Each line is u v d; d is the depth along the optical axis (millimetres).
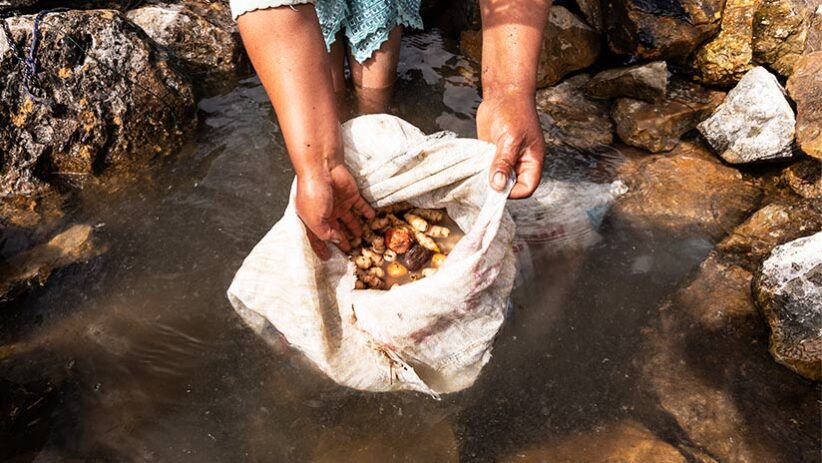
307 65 1834
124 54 2709
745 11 2758
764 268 2111
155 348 2006
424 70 3080
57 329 2062
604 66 3068
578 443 1806
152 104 2715
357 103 2891
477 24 3104
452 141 1891
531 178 1884
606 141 2762
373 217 1934
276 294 1855
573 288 2211
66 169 2586
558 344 2047
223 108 2898
